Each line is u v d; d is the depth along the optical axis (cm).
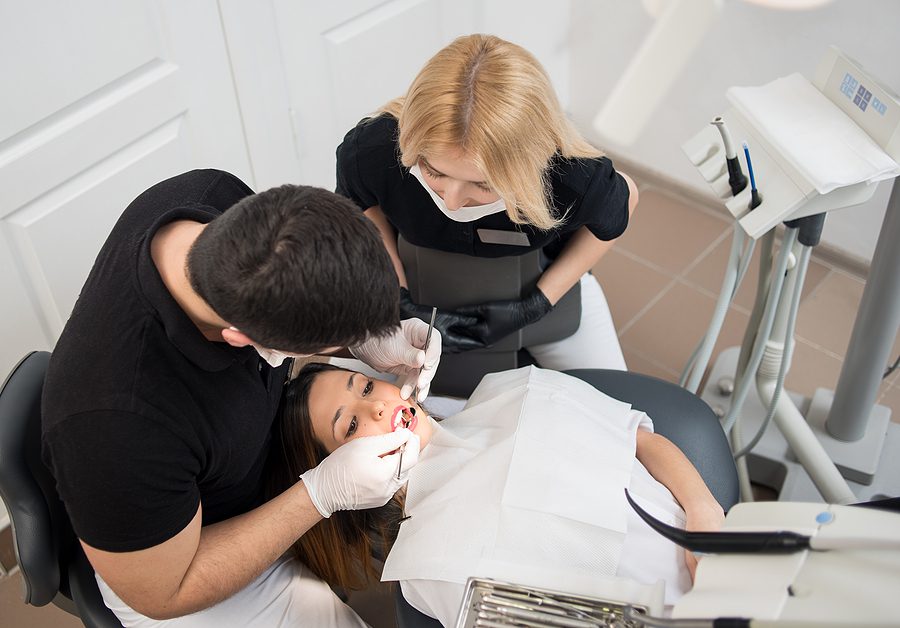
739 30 238
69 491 104
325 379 143
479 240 155
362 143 148
